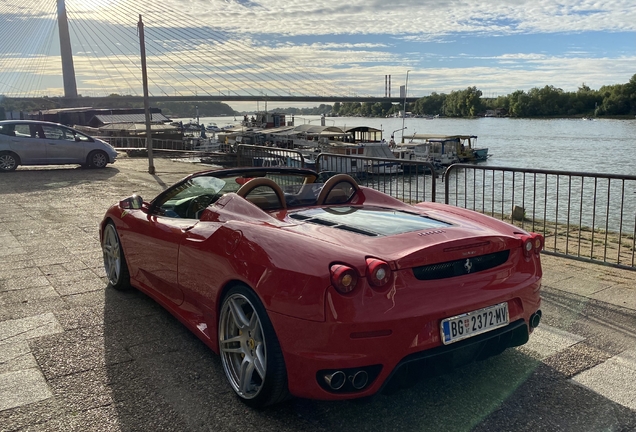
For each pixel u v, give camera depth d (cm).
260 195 358
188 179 399
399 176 786
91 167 1609
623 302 427
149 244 389
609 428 258
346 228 299
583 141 7656
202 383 304
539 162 5019
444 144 4897
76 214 841
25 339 363
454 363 265
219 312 304
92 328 382
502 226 331
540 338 362
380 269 239
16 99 8212
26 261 563
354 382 242
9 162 1463
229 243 294
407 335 244
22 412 271
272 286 256
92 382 304
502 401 284
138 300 443
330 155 865
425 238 274
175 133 4444
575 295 444
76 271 526
